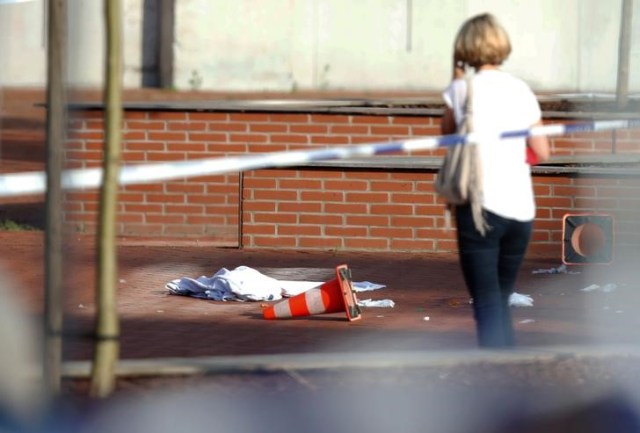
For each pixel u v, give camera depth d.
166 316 29.06
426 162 42.25
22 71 95.44
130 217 45.53
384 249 42.16
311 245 42.31
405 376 20.33
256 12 103.56
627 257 40.44
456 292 33.56
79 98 19.98
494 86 21.05
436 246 42.09
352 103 49.22
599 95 53.16
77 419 18.27
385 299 32.19
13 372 19.06
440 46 103.88
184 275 36.44
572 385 20.06
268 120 46.12
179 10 102.75
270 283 32.44
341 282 28.50
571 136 46.09
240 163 20.73
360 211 42.19
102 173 18.92
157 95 98.94
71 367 19.95
